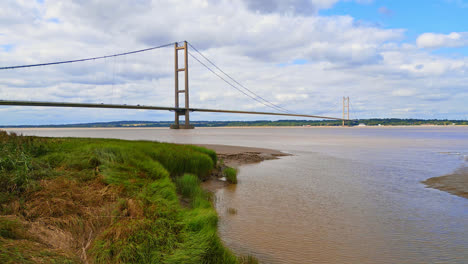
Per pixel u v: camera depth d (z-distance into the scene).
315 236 5.11
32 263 2.53
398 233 5.28
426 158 19.02
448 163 16.17
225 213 6.46
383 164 15.70
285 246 4.65
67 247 3.34
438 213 6.57
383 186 9.68
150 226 3.97
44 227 3.65
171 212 4.75
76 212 4.25
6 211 3.88
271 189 9.14
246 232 5.27
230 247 4.58
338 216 6.31
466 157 19.62
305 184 9.99
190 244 3.69
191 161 10.09
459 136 63.12
